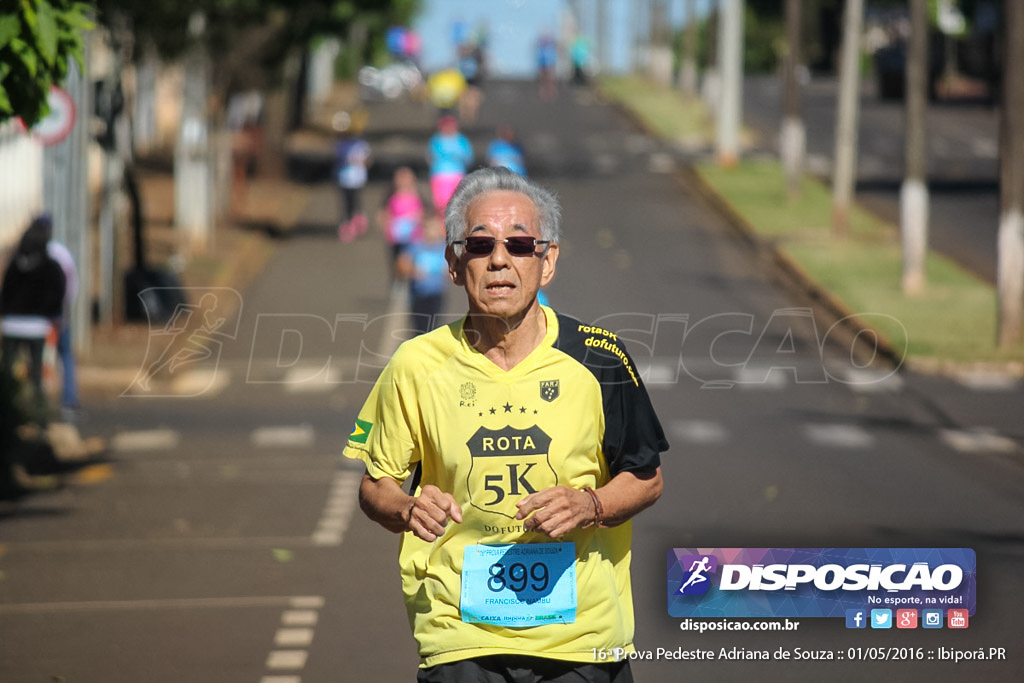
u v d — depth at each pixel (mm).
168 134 124875
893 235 76250
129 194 55875
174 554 26047
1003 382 44094
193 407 41156
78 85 49125
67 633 21219
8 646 20625
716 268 69000
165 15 54375
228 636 21000
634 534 26188
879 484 31000
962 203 89812
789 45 88938
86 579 24391
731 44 109938
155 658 19953
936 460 33812
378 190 99625
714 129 139125
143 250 56094
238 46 80375
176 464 34406
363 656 19984
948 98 176125
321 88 179750
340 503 30156
